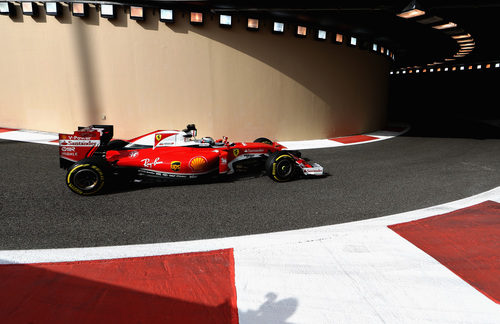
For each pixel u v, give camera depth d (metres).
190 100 8.70
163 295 2.29
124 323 1.98
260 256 2.88
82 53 8.27
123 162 4.71
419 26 9.80
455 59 18.25
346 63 10.69
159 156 4.93
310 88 9.94
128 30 8.12
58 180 5.08
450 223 3.68
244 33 8.67
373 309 2.19
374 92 12.38
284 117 9.71
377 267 2.71
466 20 8.89
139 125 8.68
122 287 2.36
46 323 1.96
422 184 5.43
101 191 4.63
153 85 8.48
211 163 5.16
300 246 3.08
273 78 9.27
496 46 13.80
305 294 2.34
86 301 2.18
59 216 3.75
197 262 2.76
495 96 20.52
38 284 2.36
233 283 2.46
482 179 5.77
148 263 2.72
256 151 5.79
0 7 8.12
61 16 8.08
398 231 3.45
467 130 13.50
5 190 4.55
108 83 8.42
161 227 3.52
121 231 3.39
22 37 8.41
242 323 2.02
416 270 2.67
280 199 4.57
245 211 4.07
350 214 4.02
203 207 4.19
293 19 9.02
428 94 24.95
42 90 8.66
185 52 8.39
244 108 9.16
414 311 2.17
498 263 2.78
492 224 3.64
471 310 2.18
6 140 7.72
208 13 8.27
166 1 7.84
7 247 2.95
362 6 7.70
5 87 8.84
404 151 8.59
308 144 9.52
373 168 6.56
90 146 4.95
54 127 8.85
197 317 2.06
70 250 2.93
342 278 2.55
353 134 11.68
